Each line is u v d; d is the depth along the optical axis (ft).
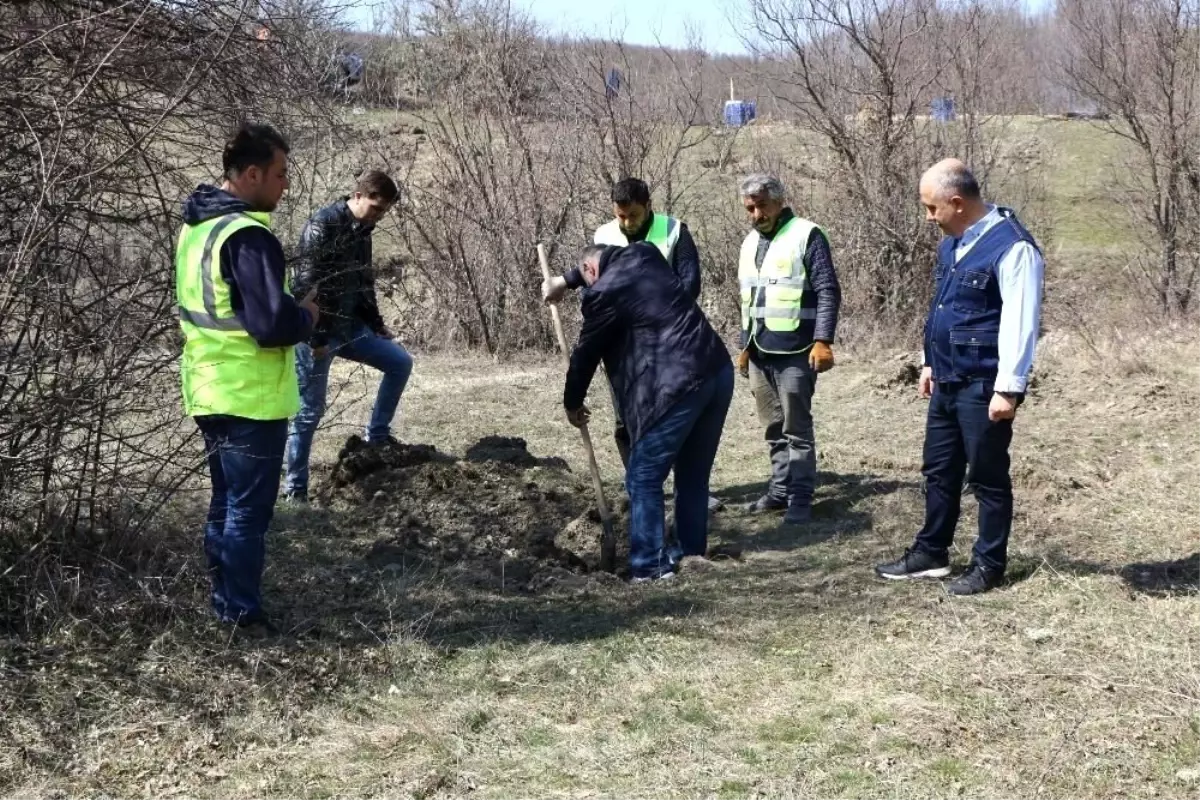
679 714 12.93
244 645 14.07
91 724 12.19
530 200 39.83
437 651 14.47
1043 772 11.57
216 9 14.87
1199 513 20.35
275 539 18.69
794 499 21.11
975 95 42.55
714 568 18.26
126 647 13.58
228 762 11.82
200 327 13.47
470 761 11.97
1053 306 42.37
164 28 14.64
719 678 13.82
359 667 13.94
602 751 12.14
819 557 18.94
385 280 41.55
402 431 27.81
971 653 14.39
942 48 42.50
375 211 20.29
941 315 16.39
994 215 15.96
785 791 11.34
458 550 18.93
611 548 18.79
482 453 23.18
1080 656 14.21
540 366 37.27
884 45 41.73
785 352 20.68
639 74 41.68
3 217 13.83
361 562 18.06
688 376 17.54
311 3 16.90
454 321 40.24
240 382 13.50
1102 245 47.93
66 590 14.14
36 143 13.38
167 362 14.30
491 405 30.94
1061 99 55.06
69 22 13.21
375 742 12.28
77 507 14.94
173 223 15.06
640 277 17.72
